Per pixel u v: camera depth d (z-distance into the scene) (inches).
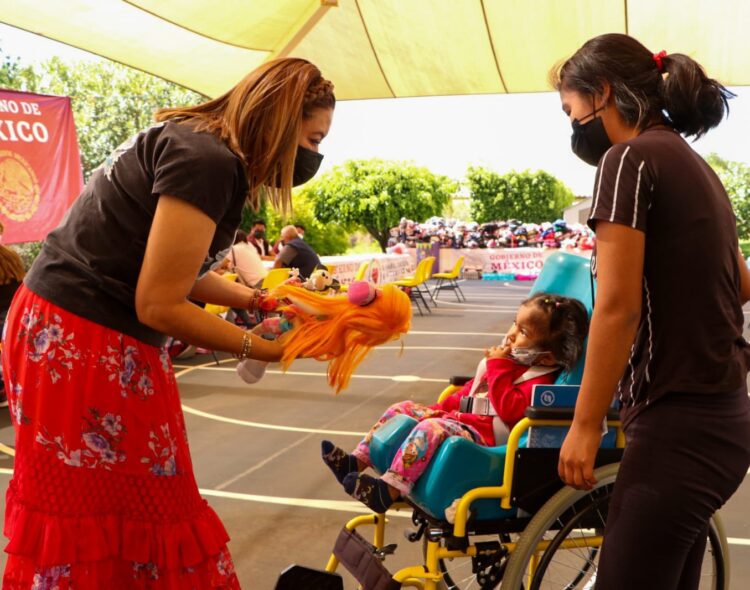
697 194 67.2
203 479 175.0
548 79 81.0
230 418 233.3
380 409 245.4
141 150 67.2
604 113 73.3
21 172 339.3
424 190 1273.4
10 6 307.4
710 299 67.2
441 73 402.9
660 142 68.4
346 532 99.3
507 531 92.7
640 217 66.4
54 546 66.2
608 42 73.3
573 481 71.2
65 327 67.8
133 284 68.5
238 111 68.1
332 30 374.6
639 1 321.1
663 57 72.9
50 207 350.9
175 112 71.0
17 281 218.5
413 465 90.9
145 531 69.5
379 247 1280.8
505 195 1477.6
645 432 69.2
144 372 69.9
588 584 106.9
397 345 391.5
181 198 63.9
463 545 88.4
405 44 377.4
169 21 321.1
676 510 67.7
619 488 71.2
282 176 69.9
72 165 359.6
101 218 67.9
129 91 949.8
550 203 1493.6
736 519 146.6
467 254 960.3
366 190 1230.9
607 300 67.1
